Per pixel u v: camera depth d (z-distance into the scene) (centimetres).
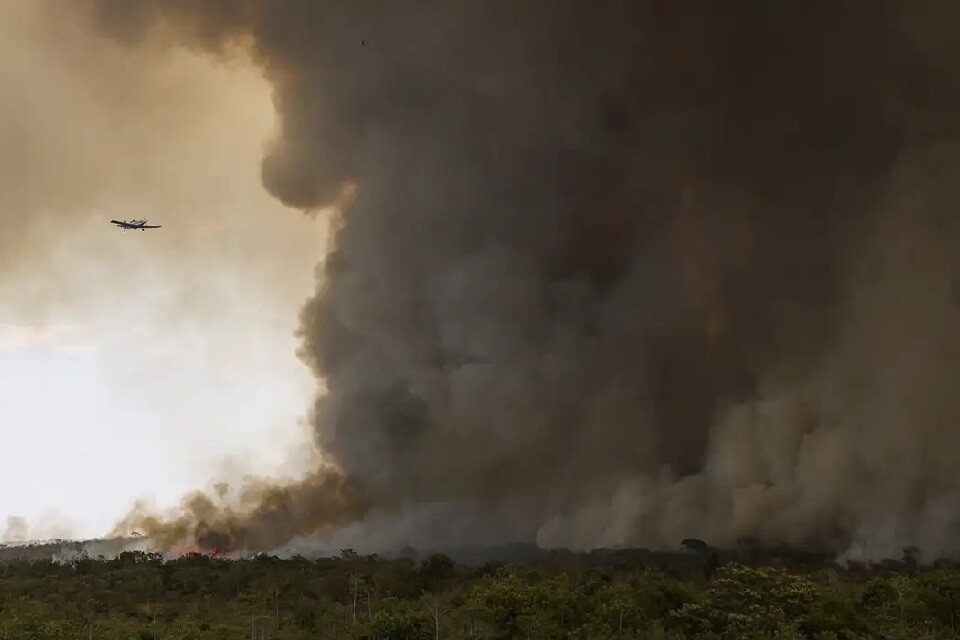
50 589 11031
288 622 8694
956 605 7256
